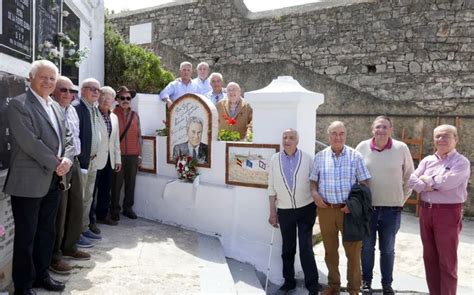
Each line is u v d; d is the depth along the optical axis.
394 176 3.79
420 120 7.78
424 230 3.65
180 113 5.18
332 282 3.82
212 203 4.79
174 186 5.12
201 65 6.42
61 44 4.77
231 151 4.67
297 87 4.41
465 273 4.64
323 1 8.79
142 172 5.63
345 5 8.37
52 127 2.90
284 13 9.06
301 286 4.12
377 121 3.89
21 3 3.55
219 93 5.98
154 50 10.77
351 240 3.57
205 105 4.88
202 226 4.89
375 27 8.09
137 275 3.52
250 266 4.39
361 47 8.24
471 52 7.33
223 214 4.71
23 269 2.84
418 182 3.59
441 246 3.50
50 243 3.12
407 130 7.89
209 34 10.02
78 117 3.83
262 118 4.41
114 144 4.74
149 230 4.86
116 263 3.75
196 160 4.99
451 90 7.50
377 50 8.09
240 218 4.59
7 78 3.21
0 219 3.19
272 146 4.31
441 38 7.53
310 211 3.93
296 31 8.93
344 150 3.78
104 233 4.63
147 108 5.77
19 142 2.71
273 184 4.00
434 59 7.61
